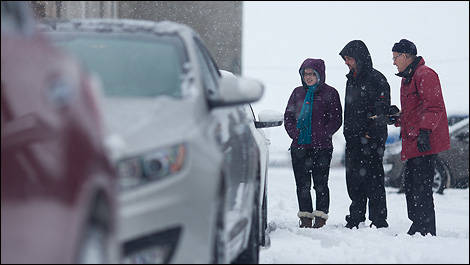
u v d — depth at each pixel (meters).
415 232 18.36
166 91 10.72
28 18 7.96
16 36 7.59
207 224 9.16
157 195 8.73
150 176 8.80
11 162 6.97
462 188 32.88
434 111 18.23
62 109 6.94
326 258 14.24
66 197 6.83
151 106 9.74
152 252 8.69
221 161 9.64
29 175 6.92
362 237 17.78
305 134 20.50
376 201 20.36
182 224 8.88
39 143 6.94
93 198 7.13
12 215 6.93
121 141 7.96
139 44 11.66
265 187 16.48
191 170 9.04
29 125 6.99
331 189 34.12
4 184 6.95
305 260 14.01
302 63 20.66
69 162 6.86
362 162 20.34
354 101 20.36
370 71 20.33
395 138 33.34
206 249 9.18
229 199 10.42
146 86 10.80
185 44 11.64
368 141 20.28
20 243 6.91
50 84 6.98
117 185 7.62
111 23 12.34
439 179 32.31
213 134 9.96
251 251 12.44
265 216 16.64
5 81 7.24
